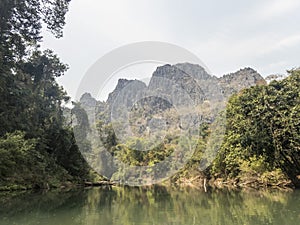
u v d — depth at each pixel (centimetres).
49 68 2656
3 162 1570
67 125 2253
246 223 706
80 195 1409
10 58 1981
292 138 1591
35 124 2180
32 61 2500
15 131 1778
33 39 2042
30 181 1759
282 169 1728
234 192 1494
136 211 879
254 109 1702
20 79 2162
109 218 771
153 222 716
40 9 1908
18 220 764
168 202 1077
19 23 1903
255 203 1055
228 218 767
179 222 718
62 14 1956
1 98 1809
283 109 1638
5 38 1884
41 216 816
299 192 1411
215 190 1623
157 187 1255
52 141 2239
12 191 1592
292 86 1677
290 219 745
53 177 1953
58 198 1293
